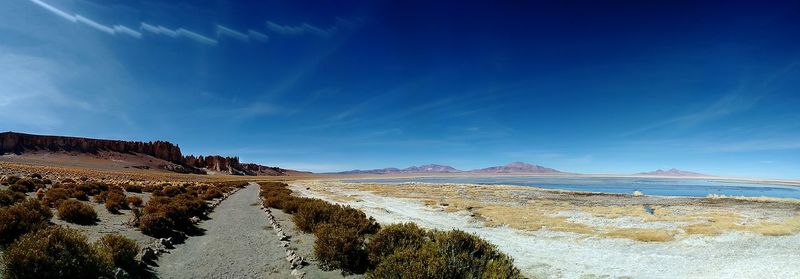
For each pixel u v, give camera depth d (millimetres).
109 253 10438
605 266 16328
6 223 11898
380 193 69562
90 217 18672
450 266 10531
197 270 12250
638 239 22812
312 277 12188
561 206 45625
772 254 18969
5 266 8625
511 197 62438
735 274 15172
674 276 14914
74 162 178000
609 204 50875
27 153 190250
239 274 12195
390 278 9992
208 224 22188
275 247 16375
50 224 16109
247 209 32000
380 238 13852
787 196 100500
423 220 30828
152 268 12008
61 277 8734
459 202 48656
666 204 51625
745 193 114125
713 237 23328
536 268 15609
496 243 20969
